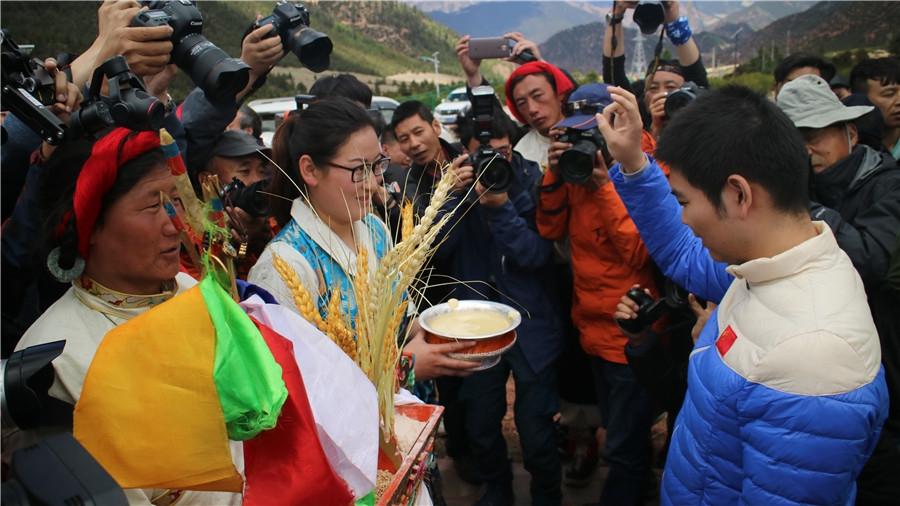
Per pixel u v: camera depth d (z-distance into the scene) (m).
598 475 3.12
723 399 1.27
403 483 1.25
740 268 1.28
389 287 1.32
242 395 0.81
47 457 0.72
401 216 1.59
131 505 0.92
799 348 1.15
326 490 0.89
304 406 0.91
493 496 2.79
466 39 3.51
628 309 2.15
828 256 1.23
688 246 1.90
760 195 1.24
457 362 1.78
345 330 1.30
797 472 1.17
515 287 2.65
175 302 0.86
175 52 1.55
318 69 2.03
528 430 2.63
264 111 9.91
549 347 2.65
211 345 0.84
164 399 0.82
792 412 1.16
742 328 1.27
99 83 1.13
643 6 3.28
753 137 1.23
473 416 2.70
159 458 0.82
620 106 1.83
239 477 0.86
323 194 1.67
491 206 2.48
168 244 1.12
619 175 1.91
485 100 2.53
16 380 0.80
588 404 3.07
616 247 2.44
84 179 1.02
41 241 1.09
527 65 3.10
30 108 1.07
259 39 2.00
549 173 2.49
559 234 2.62
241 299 1.25
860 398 1.15
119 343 0.85
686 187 1.32
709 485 1.34
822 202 2.17
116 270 1.11
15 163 1.44
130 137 1.05
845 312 1.17
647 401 2.52
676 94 2.71
